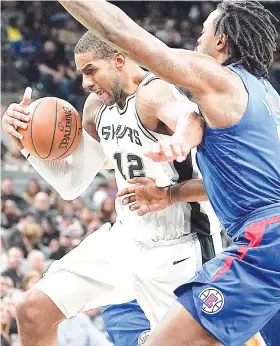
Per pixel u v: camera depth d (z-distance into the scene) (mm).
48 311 3697
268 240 3041
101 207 9930
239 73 3145
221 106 3037
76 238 9172
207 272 3092
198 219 3773
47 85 15070
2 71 14586
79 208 10328
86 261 3787
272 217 3070
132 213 3781
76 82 15289
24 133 3691
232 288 3018
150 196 3578
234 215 3152
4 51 15188
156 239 3779
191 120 3094
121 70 3566
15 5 16719
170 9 18219
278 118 3209
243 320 3021
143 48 2916
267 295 3035
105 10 2895
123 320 4152
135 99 3504
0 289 6879
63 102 3793
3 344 6312
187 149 2885
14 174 12070
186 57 3000
